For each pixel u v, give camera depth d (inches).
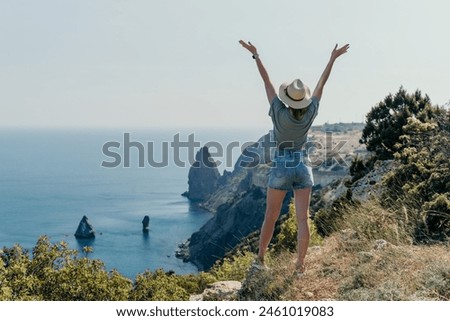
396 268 258.1
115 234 5344.5
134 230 5575.8
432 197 345.1
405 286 239.6
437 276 238.8
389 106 756.6
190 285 518.3
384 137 706.2
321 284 261.1
